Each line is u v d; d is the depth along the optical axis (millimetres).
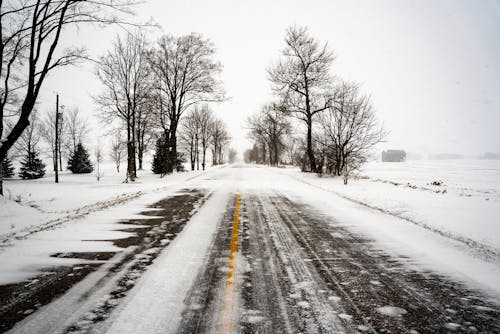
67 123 46812
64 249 5660
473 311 3492
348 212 9609
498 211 9305
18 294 3818
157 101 29156
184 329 3070
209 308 3496
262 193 14398
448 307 3578
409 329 3111
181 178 24516
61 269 4676
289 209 10109
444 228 7156
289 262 5051
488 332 3070
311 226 7676
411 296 3855
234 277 4398
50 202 10992
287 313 3400
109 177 32344
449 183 24312
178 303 3605
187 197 12891
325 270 4711
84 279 4289
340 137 22297
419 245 6070
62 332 2992
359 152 22250
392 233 7000
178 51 29234
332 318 3311
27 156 37469
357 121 21453
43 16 9320
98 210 9664
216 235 6727
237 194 13984
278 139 61250
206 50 29734
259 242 6203
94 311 3406
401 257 5355
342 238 6562
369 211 9797
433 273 4629
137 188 16531
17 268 4711
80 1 9258
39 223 7633
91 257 5230
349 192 14219
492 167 61594
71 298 3711
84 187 17922
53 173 45312
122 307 3498
